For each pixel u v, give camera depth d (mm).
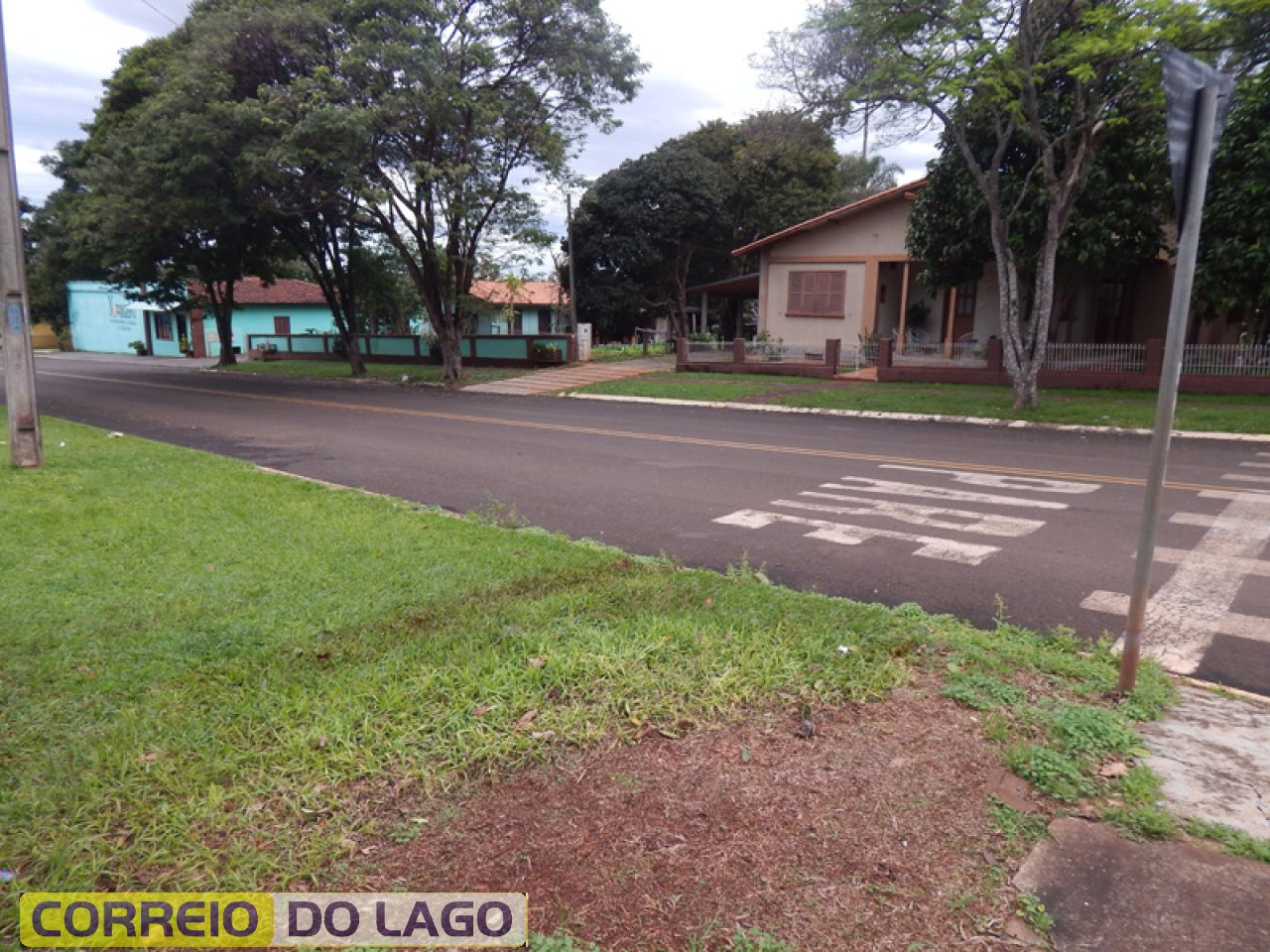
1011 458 11266
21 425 9711
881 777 3209
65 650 4215
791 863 2707
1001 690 3932
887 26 14445
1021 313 21516
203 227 23812
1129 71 14039
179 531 6809
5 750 3270
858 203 24297
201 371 33938
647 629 4469
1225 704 3963
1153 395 17641
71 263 36500
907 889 2604
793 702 3768
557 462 11242
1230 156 16578
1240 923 2480
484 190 23156
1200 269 17234
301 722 3473
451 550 6266
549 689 3789
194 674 3939
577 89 23016
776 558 6488
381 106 20125
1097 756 3412
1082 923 2484
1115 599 5496
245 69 21688
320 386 26094
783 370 23875
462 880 2619
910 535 7180
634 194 33281
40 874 2611
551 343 28672
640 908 2496
